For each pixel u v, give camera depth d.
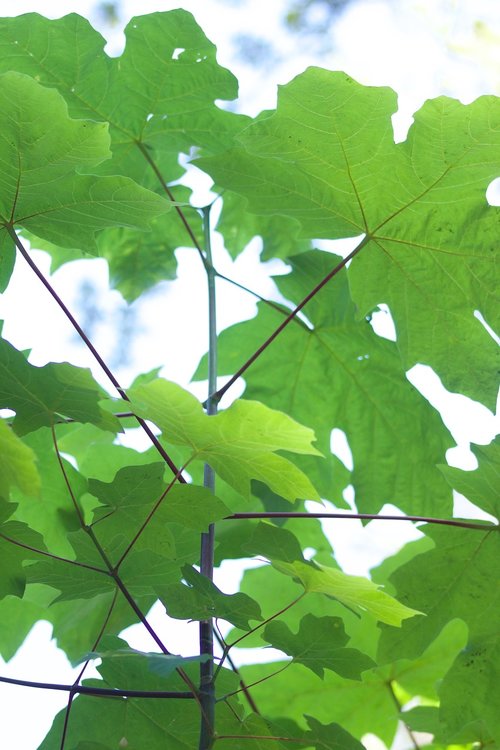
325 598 1.83
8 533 1.51
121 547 1.54
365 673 1.83
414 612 1.50
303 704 1.83
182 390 1.44
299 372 1.87
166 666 1.43
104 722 1.61
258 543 1.51
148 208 1.60
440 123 1.65
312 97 1.64
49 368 1.47
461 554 1.66
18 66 1.76
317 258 1.87
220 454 1.50
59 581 1.56
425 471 1.84
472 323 1.73
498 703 1.65
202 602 1.50
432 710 1.72
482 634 1.66
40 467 1.72
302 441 1.46
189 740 1.61
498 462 1.63
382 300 1.74
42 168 1.57
